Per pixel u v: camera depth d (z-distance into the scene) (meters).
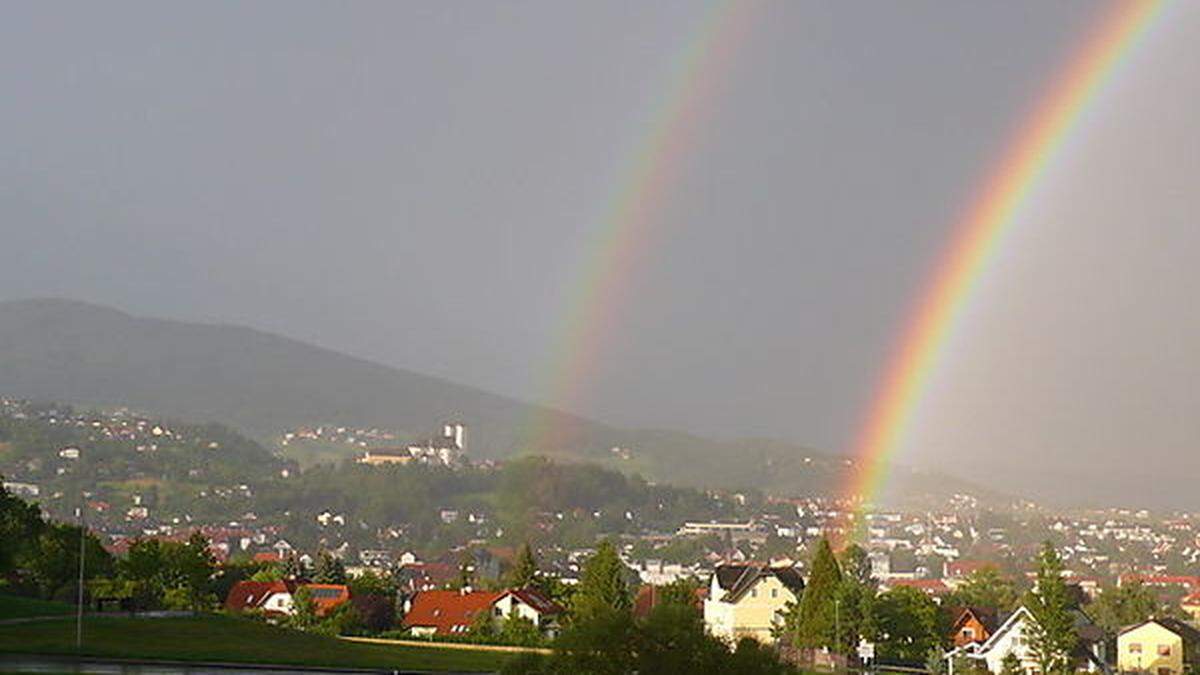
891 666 155.50
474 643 154.50
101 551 162.75
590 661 81.00
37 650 106.12
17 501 158.25
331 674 104.56
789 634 171.12
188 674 98.50
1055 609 151.50
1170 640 170.75
